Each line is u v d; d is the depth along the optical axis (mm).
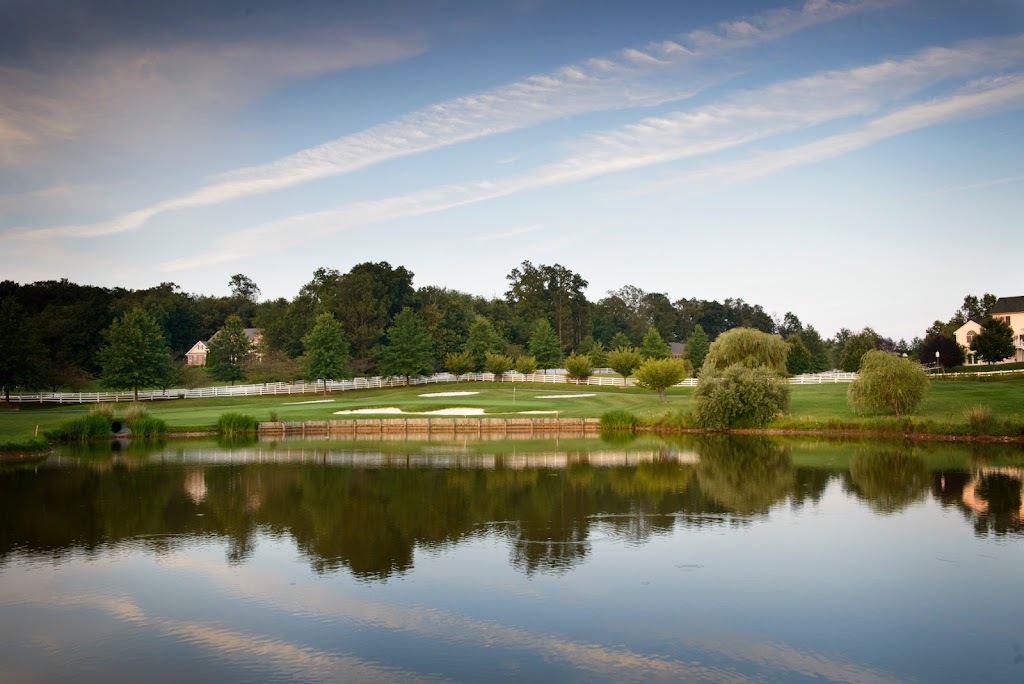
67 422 53094
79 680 13016
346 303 119938
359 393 89438
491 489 30047
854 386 53469
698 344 117125
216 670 13352
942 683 12812
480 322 118750
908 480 31453
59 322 106250
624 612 15961
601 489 29953
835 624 15312
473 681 12859
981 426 46562
